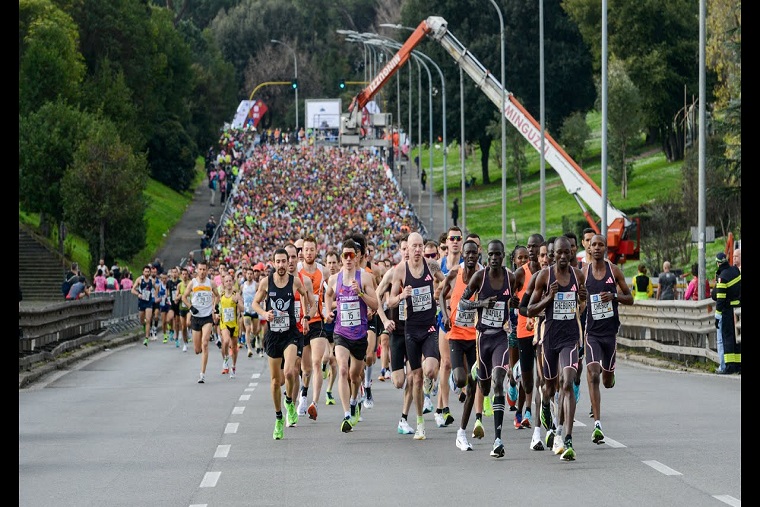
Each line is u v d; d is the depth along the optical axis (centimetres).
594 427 3306
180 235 19062
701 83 6862
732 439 3328
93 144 14100
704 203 6900
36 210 14738
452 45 13350
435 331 3475
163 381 5494
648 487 2616
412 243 3456
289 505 2497
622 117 18238
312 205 18962
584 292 3148
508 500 2503
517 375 3806
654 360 6253
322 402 4531
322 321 4072
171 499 2586
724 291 5322
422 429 3484
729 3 13625
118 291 9619
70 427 3825
